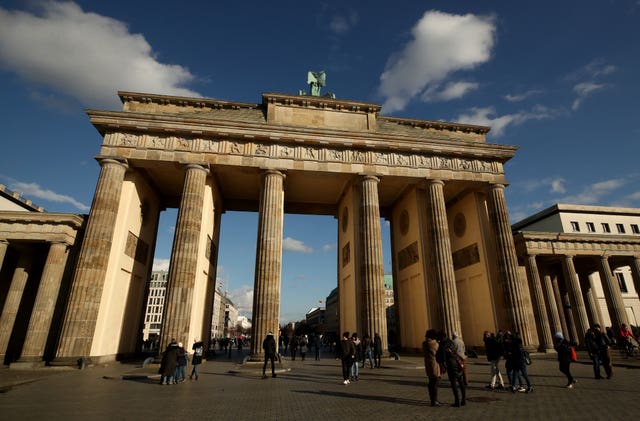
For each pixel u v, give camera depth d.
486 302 45.19
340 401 16.11
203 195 40.19
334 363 37.31
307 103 45.97
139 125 40.03
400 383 21.97
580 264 61.06
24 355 34.47
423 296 45.00
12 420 12.74
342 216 53.09
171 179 47.03
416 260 47.62
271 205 40.22
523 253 52.50
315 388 20.19
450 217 55.28
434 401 14.70
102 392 19.39
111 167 38.84
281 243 39.53
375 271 39.62
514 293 42.00
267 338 25.81
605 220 72.75
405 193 52.25
